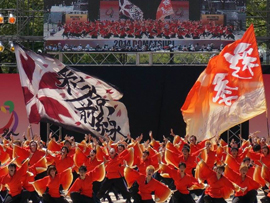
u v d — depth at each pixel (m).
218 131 33.31
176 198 28.59
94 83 32.44
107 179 32.44
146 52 45.47
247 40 33.47
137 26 45.47
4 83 47.19
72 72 32.53
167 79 47.00
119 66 46.62
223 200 27.84
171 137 47.41
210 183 27.83
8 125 47.09
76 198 27.84
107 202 35.59
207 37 45.59
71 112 32.41
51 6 45.25
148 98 47.00
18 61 32.25
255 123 47.00
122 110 33.06
